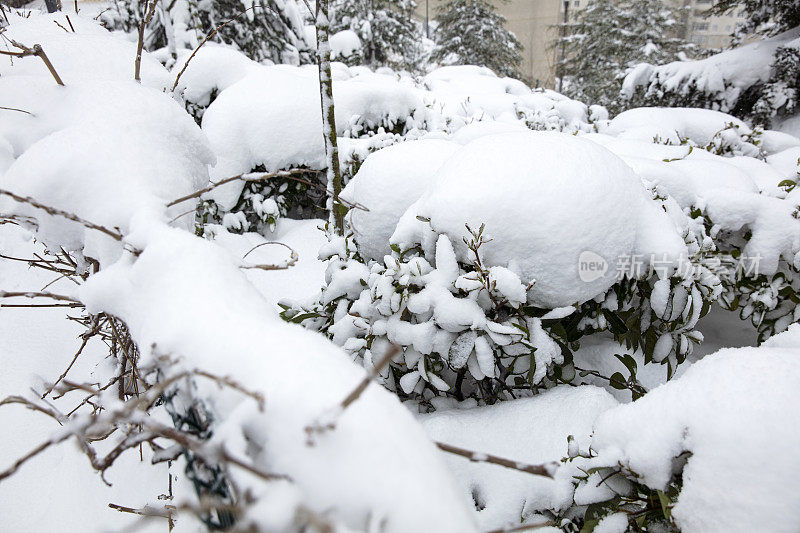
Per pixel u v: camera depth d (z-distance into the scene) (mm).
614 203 1511
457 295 1529
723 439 949
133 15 6512
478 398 1738
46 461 1656
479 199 1476
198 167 1450
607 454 1117
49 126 1292
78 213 1114
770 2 9625
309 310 1938
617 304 1655
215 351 720
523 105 6871
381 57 12391
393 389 1679
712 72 9109
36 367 2105
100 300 953
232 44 6207
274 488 521
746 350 1120
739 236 2246
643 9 15906
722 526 921
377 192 1911
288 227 3520
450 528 507
